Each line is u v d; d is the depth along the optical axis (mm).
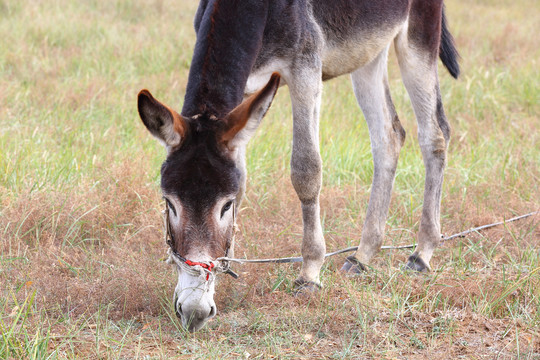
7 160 8141
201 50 5055
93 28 15641
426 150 6984
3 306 5316
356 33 6211
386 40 6578
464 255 6949
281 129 10234
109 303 5441
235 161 4602
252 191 8133
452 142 10641
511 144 10195
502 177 8859
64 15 16375
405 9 6699
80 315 5254
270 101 4410
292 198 8086
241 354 4750
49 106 10695
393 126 7004
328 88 12711
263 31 5348
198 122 4590
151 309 5504
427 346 4996
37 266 6055
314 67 5699
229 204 4547
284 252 6809
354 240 7168
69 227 6996
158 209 7410
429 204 6793
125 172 7887
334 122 10633
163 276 5930
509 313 5570
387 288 6098
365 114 7051
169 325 5250
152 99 4121
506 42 16422
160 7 18922
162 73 13125
